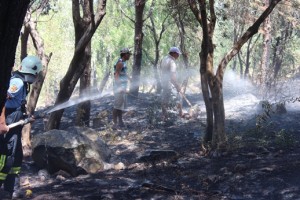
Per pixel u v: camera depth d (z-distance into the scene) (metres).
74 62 8.00
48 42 28.39
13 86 5.08
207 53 7.23
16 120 5.14
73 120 11.19
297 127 8.80
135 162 7.08
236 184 5.70
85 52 8.23
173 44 19.58
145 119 10.35
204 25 7.07
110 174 6.55
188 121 10.08
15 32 1.99
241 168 6.10
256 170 6.01
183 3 10.23
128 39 22.39
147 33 19.27
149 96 14.35
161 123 9.81
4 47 1.99
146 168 6.72
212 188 5.72
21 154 5.33
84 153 6.61
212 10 7.23
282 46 23.77
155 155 7.09
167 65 10.02
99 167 6.70
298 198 5.16
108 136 8.73
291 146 7.36
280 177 5.69
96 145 7.06
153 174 6.43
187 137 8.72
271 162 6.39
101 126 9.94
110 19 23.98
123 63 9.65
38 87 7.93
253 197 5.34
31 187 6.04
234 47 7.16
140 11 14.15
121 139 8.67
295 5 19.20
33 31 8.05
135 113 10.96
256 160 6.57
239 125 9.14
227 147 7.12
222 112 7.20
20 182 6.14
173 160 6.97
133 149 7.94
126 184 6.04
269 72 18.47
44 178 6.41
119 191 5.75
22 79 5.17
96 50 26.86
